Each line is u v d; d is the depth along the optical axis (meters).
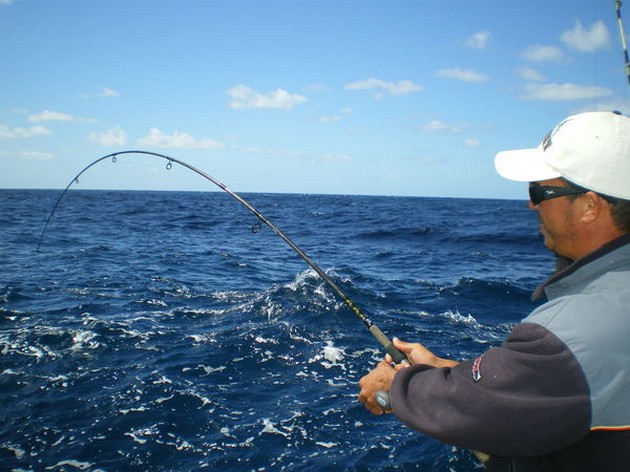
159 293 9.03
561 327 1.07
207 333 6.70
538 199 1.30
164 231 21.64
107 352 5.98
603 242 1.22
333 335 6.73
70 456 3.92
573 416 1.02
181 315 7.57
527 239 19.05
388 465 3.85
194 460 3.90
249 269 12.05
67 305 8.00
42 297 8.51
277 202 60.66
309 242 18.86
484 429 1.08
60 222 24.11
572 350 1.04
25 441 4.10
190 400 4.83
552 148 1.28
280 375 5.49
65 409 4.61
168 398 4.85
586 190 1.21
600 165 1.18
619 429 1.03
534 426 1.04
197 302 8.41
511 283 10.02
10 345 6.12
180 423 4.42
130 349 6.09
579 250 1.26
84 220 25.70
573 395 1.02
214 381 5.28
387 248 17.17
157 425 4.36
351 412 4.66
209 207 42.00
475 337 6.89
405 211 43.03
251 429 4.34
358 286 9.69
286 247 17.19
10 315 7.33
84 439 4.14
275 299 8.35
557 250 1.32
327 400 4.91
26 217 26.11
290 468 3.81
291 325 7.04
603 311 1.06
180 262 12.84
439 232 22.00
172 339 6.45
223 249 16.12
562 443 1.05
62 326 6.86
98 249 14.89
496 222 29.44
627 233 1.20
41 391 4.96
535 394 1.05
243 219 29.53
